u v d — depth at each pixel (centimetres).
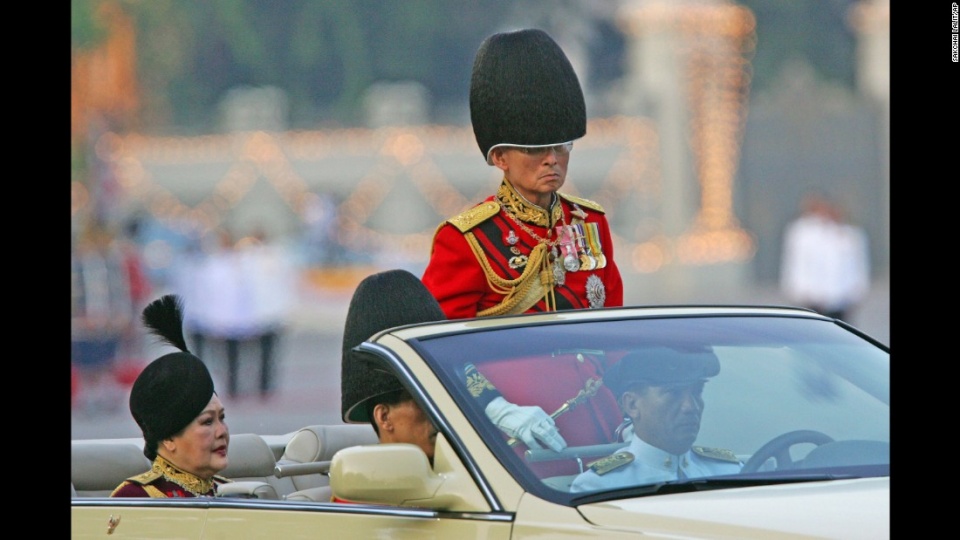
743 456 1554
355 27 18462
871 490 1419
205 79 18550
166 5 18400
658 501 1421
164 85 18238
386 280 1784
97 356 7850
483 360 1582
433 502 1466
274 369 8069
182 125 16862
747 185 14738
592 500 1438
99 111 16350
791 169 14775
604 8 17288
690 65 14138
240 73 18600
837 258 8250
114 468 2141
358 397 1700
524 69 2008
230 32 18488
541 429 1509
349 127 15400
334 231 14238
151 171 14762
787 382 1650
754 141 14750
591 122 14225
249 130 14825
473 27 18400
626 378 1595
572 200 2094
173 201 14675
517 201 2020
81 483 2120
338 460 1472
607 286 2097
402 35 18450
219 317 7788
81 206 14562
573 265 2023
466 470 1466
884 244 14738
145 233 12419
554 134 2003
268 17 18600
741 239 14212
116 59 16750
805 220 8319
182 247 12312
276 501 1603
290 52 18575
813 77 14950
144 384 1966
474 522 1427
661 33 14138
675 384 1595
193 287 7806
